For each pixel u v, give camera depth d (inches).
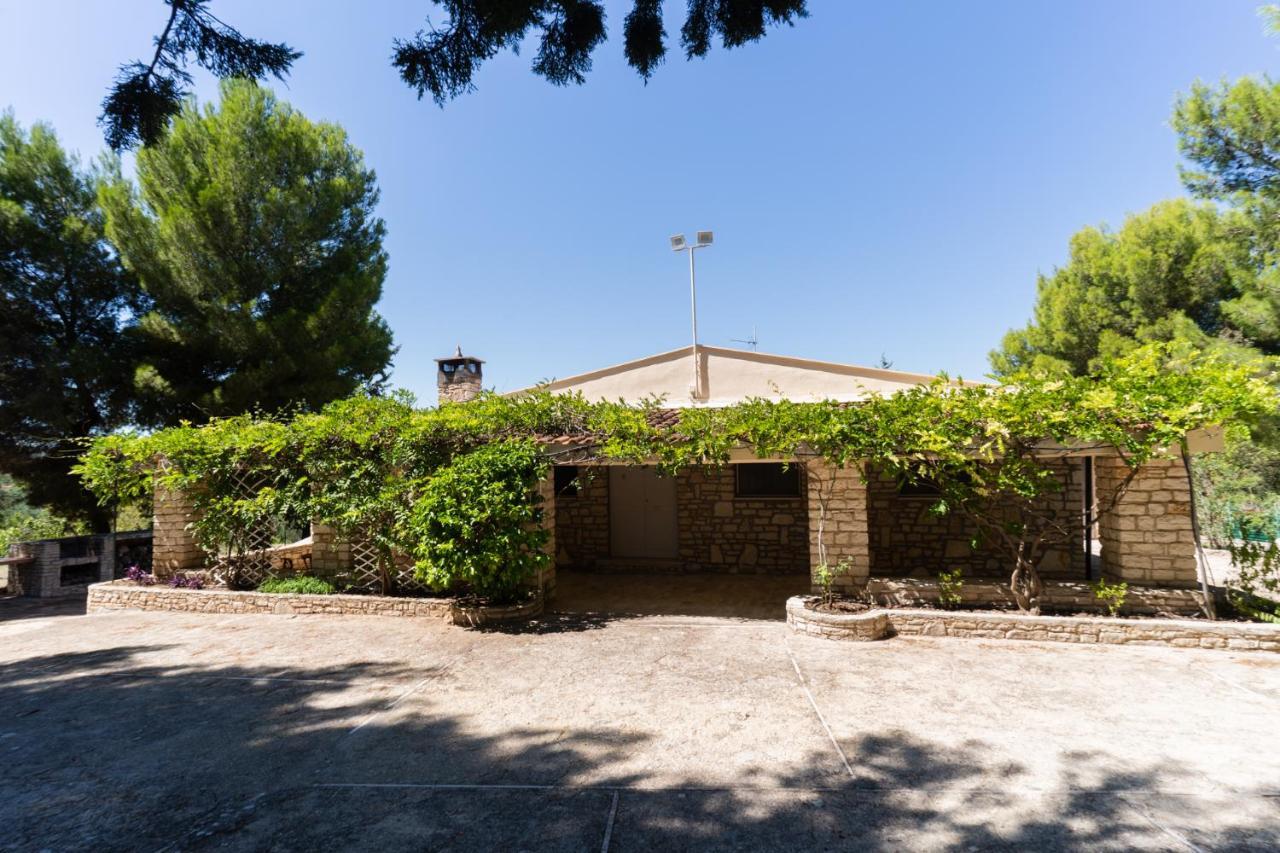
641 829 139.2
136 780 169.0
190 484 397.7
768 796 151.7
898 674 235.0
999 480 281.4
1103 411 261.3
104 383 542.3
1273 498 595.8
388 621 340.5
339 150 638.5
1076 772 159.5
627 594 395.5
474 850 133.0
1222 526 613.6
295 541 562.6
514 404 374.9
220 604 376.8
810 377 454.0
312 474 375.6
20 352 517.0
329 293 594.9
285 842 137.9
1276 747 171.0
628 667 252.2
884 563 413.7
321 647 294.4
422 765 173.3
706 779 161.0
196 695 234.7
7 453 528.4
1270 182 388.2
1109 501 303.4
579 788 158.2
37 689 249.0
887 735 183.8
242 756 182.2
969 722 191.3
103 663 282.4
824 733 186.2
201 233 537.0
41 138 556.4
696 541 472.4
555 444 341.1
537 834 138.3
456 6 138.1
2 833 143.9
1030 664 243.1
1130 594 286.7
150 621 361.1
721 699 215.3
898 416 287.3
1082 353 744.3
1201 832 132.6
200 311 557.6
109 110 137.7
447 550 313.9
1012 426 270.5
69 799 159.3
